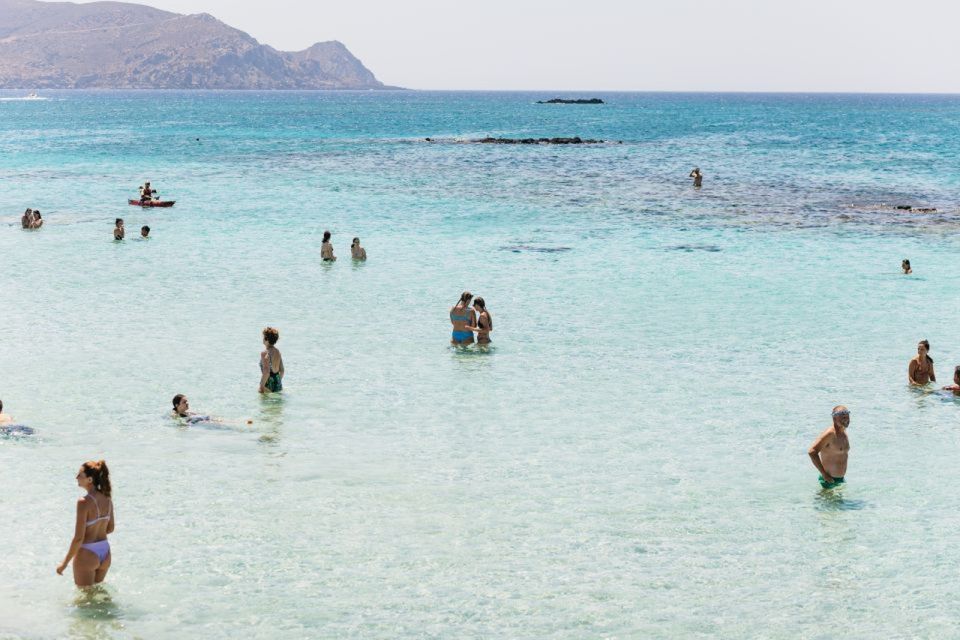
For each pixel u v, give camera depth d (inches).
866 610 452.1
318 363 861.8
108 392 768.3
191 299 1110.4
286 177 2635.3
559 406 751.1
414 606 452.4
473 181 2566.4
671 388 798.5
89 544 463.2
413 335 964.0
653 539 524.1
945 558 505.0
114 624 434.9
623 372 843.4
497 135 5275.6
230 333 957.8
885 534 533.3
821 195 2279.8
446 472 617.9
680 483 602.9
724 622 440.1
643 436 686.5
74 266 1302.9
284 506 562.3
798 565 496.4
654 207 2027.6
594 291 1176.8
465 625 436.5
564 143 4426.7
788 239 1595.7
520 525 540.1
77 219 1761.8
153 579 475.8
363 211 1930.4
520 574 483.5
